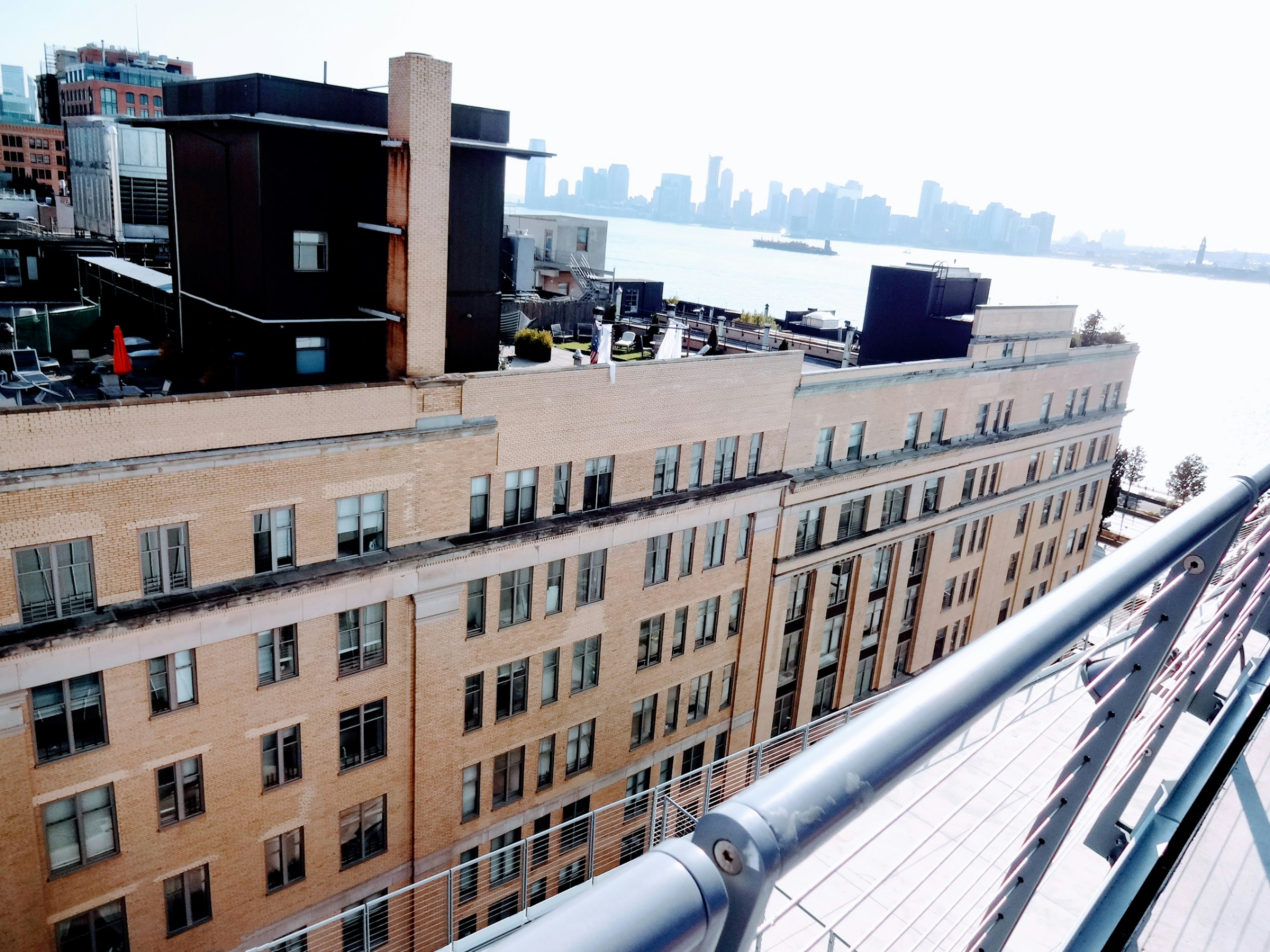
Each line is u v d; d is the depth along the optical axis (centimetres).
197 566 2627
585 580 3619
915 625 5644
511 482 3312
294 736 2947
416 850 3359
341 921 3225
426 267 2931
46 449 2311
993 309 5216
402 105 2838
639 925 183
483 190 3434
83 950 2673
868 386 4556
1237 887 510
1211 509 385
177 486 2528
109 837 2647
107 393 3181
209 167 3253
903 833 786
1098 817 561
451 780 3388
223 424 2573
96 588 2466
